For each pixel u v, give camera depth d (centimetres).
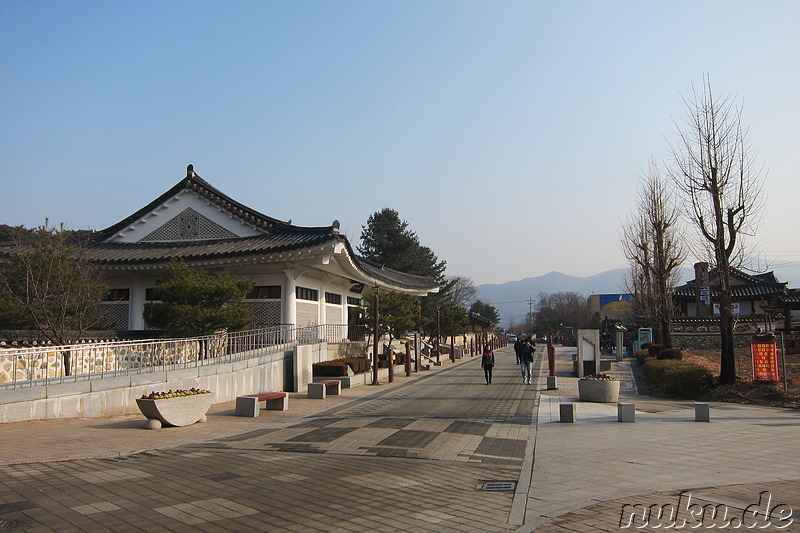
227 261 2706
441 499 787
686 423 1448
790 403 1767
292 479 888
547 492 816
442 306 5469
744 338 3825
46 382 1363
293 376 2286
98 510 704
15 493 768
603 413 1652
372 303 3222
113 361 1780
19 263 1878
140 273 2908
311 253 2616
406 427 1399
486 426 1426
